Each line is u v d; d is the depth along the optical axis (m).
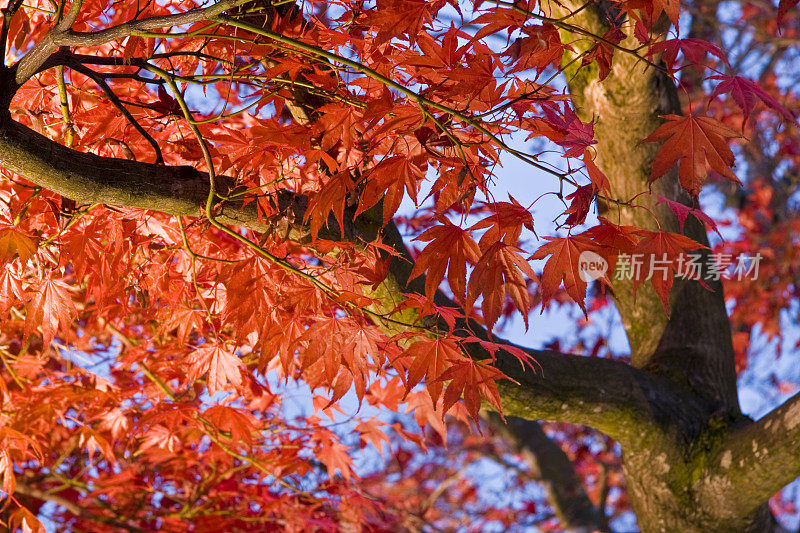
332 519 4.20
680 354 3.56
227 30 2.14
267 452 3.73
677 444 3.26
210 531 3.94
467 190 1.87
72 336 3.66
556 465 5.66
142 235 2.40
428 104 1.71
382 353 2.34
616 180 3.42
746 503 3.11
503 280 1.65
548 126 1.81
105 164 1.99
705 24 6.76
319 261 3.05
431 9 1.76
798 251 7.19
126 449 3.91
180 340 2.65
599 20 3.04
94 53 2.45
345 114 1.94
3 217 2.16
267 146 2.10
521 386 2.95
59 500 4.06
